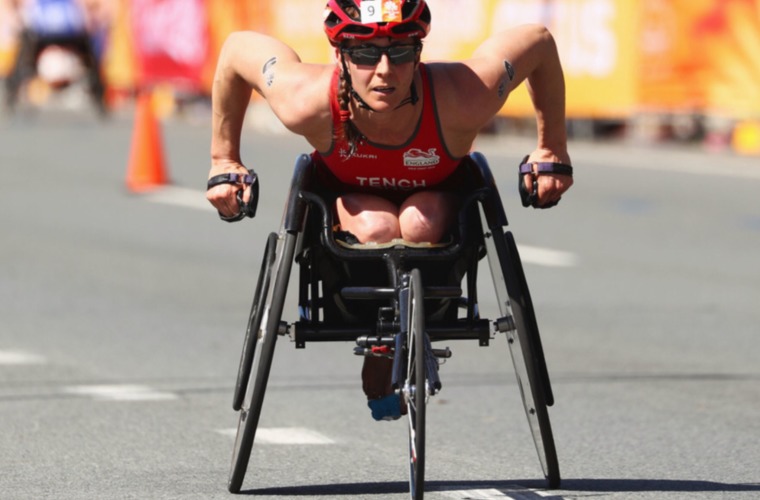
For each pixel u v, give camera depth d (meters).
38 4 82.94
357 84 16.58
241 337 31.48
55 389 26.12
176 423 23.42
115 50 94.44
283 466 20.47
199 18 86.31
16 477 19.80
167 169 61.53
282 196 54.00
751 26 61.19
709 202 52.47
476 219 17.92
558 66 18.03
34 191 55.56
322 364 28.59
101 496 18.67
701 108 63.28
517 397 25.61
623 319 33.31
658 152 67.12
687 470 20.23
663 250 43.19
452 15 70.56
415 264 17.59
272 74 17.25
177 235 46.09
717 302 35.38
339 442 22.09
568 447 21.81
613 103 66.12
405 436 22.58
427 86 16.81
